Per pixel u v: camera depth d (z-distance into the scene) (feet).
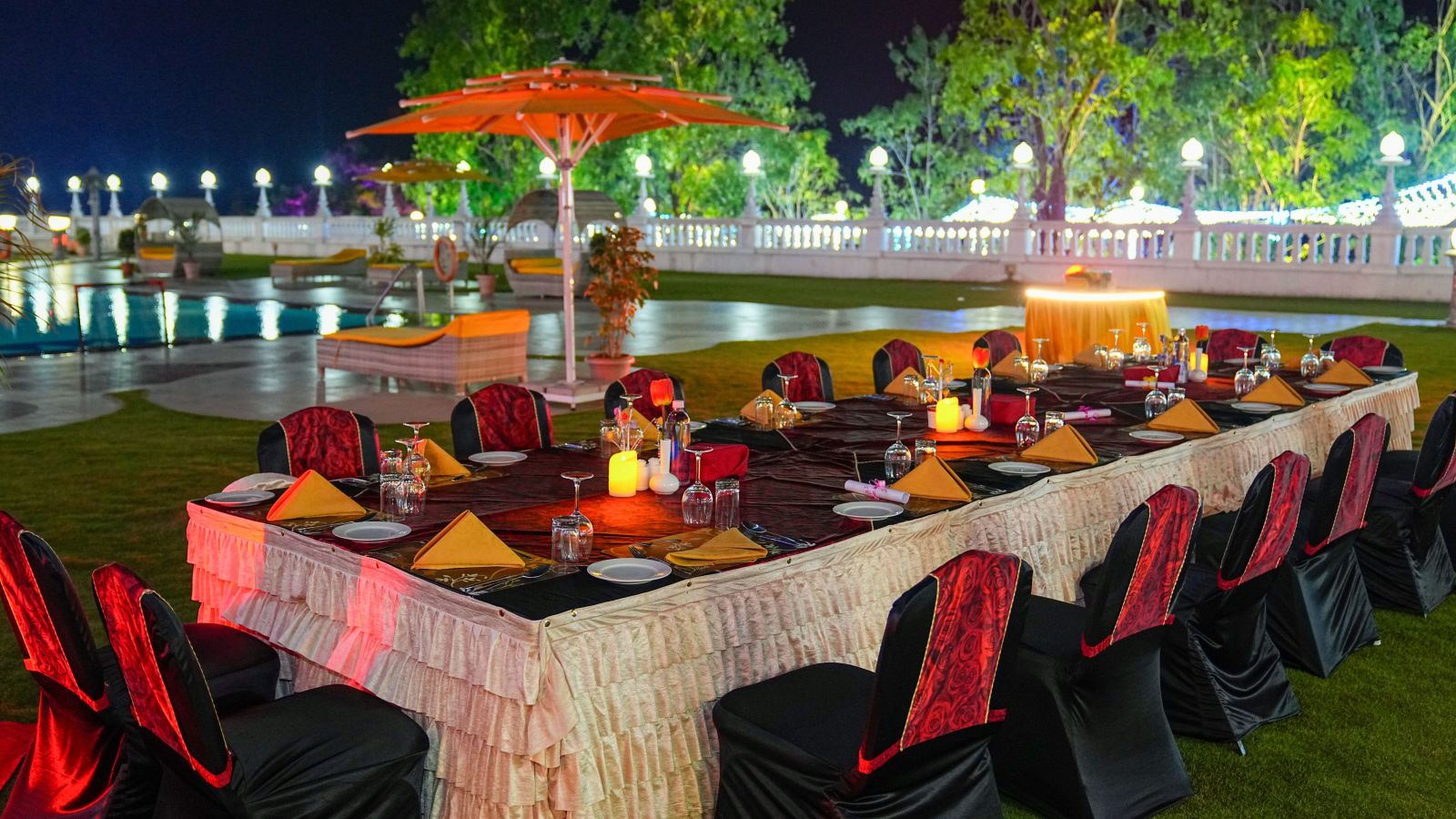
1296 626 14.21
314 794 8.52
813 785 8.77
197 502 12.29
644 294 34.19
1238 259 72.54
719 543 10.68
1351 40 131.64
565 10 122.93
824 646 11.00
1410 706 13.33
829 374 20.88
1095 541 14.46
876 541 11.50
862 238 87.71
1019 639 9.05
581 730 9.14
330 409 14.49
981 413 16.92
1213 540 14.34
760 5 126.93
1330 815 10.86
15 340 47.78
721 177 133.80
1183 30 98.99
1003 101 100.73
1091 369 23.30
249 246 120.78
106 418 29.55
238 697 10.47
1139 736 11.01
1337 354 24.27
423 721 9.69
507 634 9.01
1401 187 131.23
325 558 10.69
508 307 62.80
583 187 128.98
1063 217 103.40
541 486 13.26
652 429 15.65
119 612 7.95
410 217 107.55
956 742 8.98
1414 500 16.39
